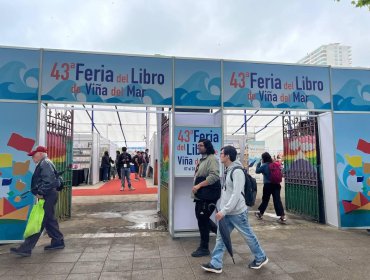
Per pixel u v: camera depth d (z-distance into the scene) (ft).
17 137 18.51
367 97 23.21
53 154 22.06
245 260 15.31
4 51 18.74
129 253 16.37
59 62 19.24
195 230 19.97
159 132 27.68
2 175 18.20
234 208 13.66
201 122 21.43
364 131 22.93
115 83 19.72
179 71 20.47
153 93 20.08
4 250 16.94
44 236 19.45
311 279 13.12
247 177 13.92
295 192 27.43
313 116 23.85
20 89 18.76
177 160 19.63
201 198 15.74
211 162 15.98
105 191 42.86
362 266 14.57
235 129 63.77
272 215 27.14
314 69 22.56
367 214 22.31
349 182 22.45
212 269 13.58
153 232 20.90
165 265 14.65
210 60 20.88
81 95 19.31
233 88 21.07
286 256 15.93
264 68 21.72
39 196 16.35
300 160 26.55
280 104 21.79
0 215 18.04
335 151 22.53
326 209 23.47
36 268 14.23
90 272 13.78
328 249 17.11
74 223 23.66
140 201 34.32
